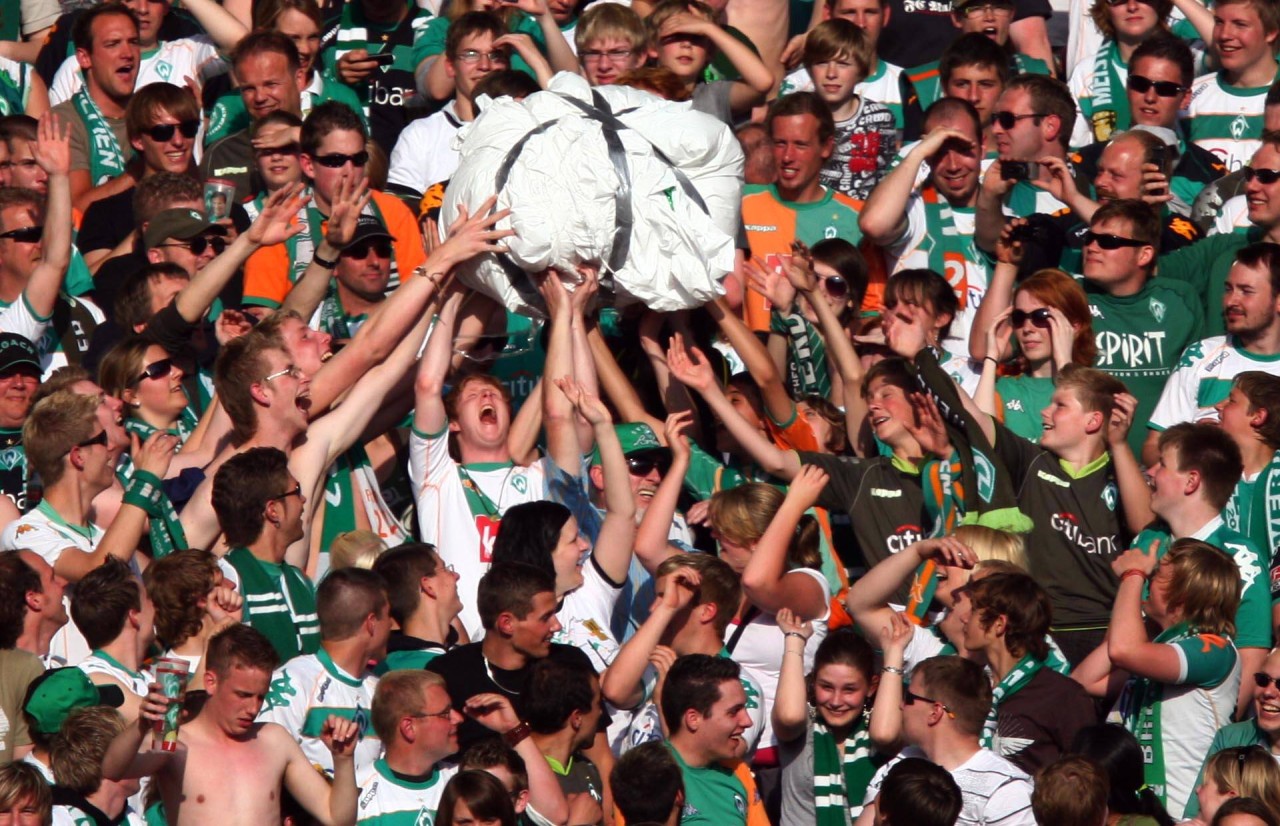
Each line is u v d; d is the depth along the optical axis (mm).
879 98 45344
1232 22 45438
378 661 27484
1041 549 32719
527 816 25797
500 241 30734
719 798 27484
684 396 34406
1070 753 27234
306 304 32875
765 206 39281
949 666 27328
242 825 24422
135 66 44094
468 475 31969
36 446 30047
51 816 24156
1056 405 33188
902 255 38844
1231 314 36688
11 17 49188
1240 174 41875
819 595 30531
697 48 42281
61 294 37406
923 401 33125
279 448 29906
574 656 27344
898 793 25359
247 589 27672
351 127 36281
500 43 39469
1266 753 27156
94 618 26719
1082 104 47219
